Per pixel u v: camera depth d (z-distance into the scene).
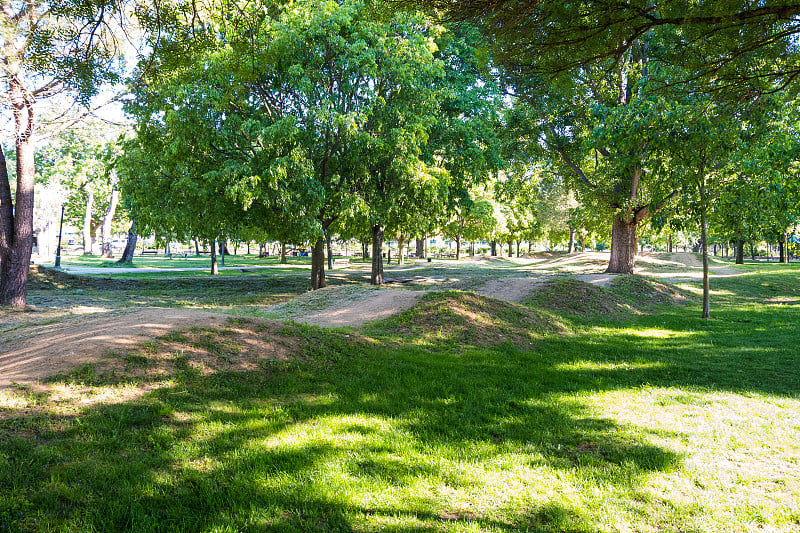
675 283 19.53
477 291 16.44
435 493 3.55
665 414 5.36
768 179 11.22
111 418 4.47
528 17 5.49
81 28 5.70
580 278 18.83
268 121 16.94
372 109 18.11
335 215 18.97
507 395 5.93
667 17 5.46
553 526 3.16
